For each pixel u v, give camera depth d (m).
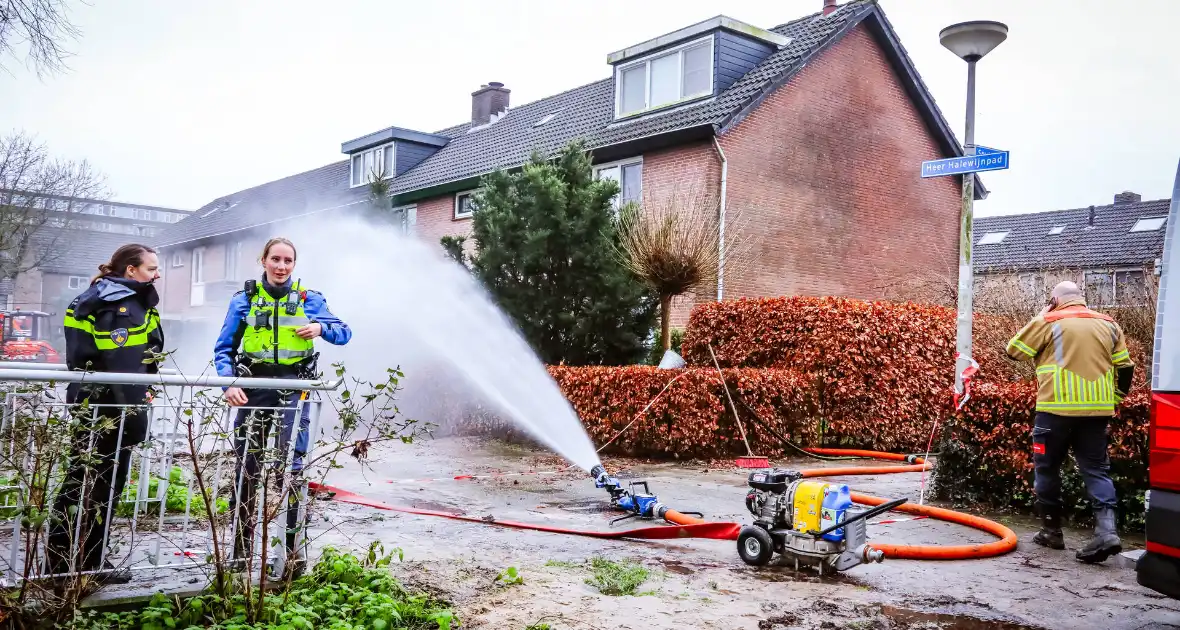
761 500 5.50
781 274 17.42
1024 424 7.29
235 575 3.83
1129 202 35.72
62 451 3.42
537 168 13.43
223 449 3.88
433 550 5.61
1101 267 26.20
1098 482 5.76
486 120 28.05
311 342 4.52
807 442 11.59
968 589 4.95
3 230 29.55
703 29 17.75
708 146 16.58
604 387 11.23
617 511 7.25
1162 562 3.91
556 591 4.67
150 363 4.12
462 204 23.38
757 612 4.42
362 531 6.16
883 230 19.70
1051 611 4.55
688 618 4.27
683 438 10.34
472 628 4.02
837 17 19.19
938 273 19.92
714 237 13.74
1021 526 6.81
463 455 10.80
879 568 5.42
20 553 4.44
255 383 3.87
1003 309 12.77
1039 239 31.94
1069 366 5.89
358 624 3.75
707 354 13.11
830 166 18.58
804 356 11.90
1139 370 9.82
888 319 12.03
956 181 21.56
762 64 18.45
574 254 13.16
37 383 3.60
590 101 22.55
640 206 14.23
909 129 20.45
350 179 29.73
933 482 7.98
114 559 4.13
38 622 3.42
